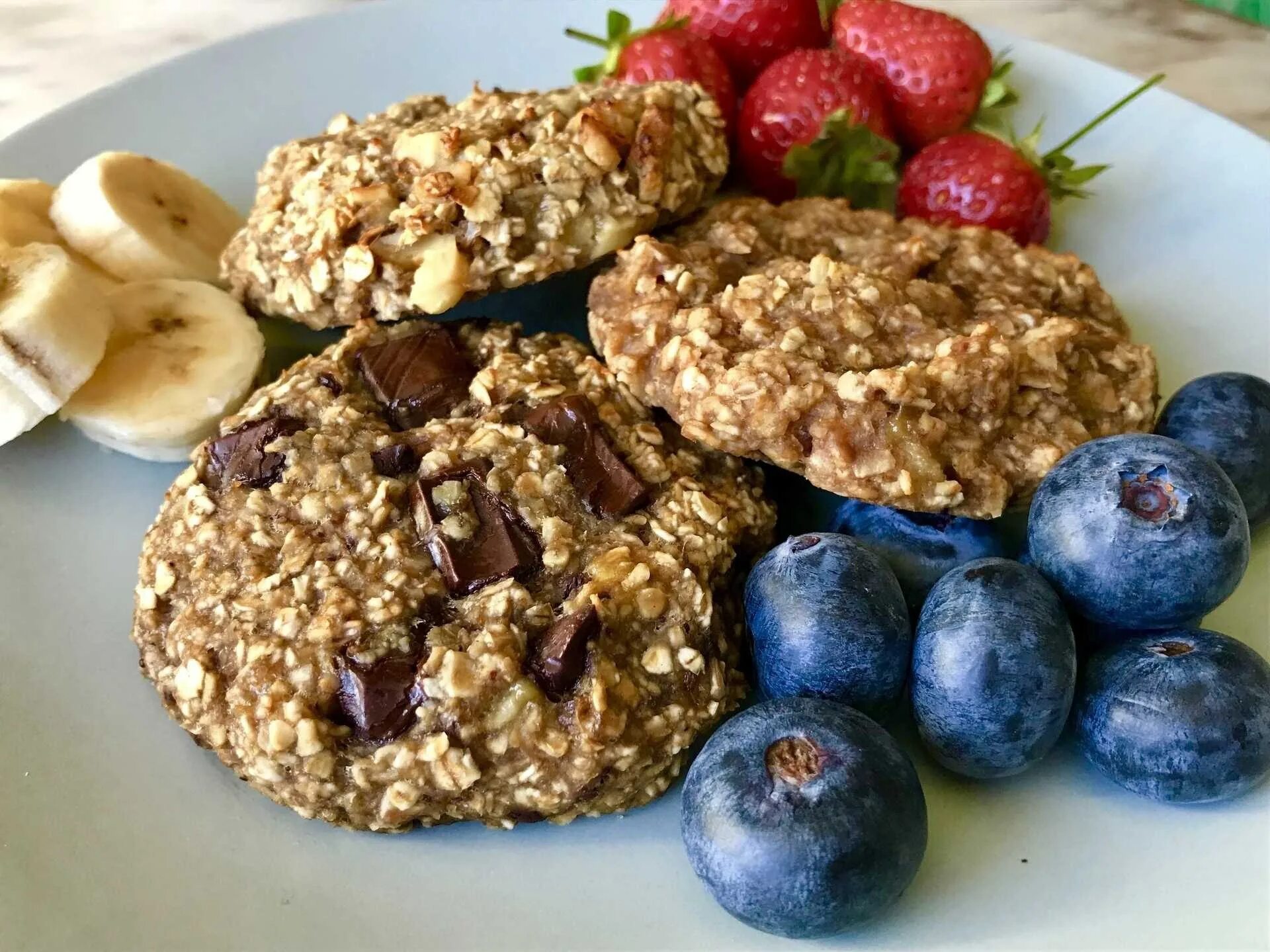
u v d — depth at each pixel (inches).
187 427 4.4
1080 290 4.5
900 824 2.9
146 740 3.6
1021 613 3.2
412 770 3.2
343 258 4.1
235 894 3.2
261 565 3.5
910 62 5.4
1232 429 3.8
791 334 3.7
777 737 3.0
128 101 5.6
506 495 3.6
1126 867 3.2
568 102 4.4
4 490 4.3
